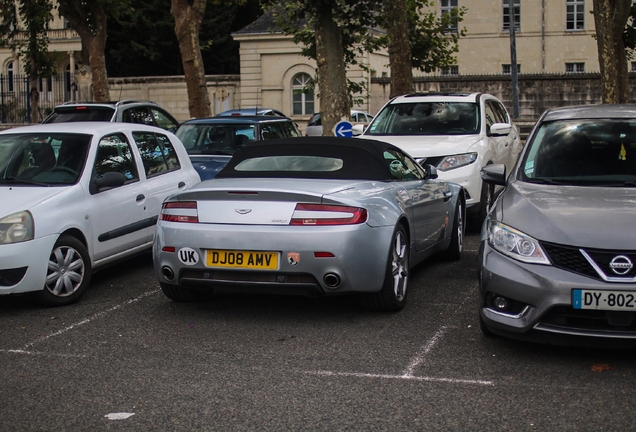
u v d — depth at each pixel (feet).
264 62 143.13
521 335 17.74
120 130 29.01
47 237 23.67
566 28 159.22
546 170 21.53
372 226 21.26
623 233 17.16
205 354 19.02
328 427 14.29
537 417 14.65
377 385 16.57
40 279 23.54
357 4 53.67
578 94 116.98
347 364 18.08
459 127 40.09
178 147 32.30
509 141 43.86
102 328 21.63
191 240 21.27
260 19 145.59
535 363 17.94
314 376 17.24
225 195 21.27
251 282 20.95
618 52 79.71
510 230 18.20
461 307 23.50
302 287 20.75
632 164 21.17
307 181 22.74
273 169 24.31
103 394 16.24
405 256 23.48
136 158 29.19
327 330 21.07
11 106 104.22
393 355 18.74
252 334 20.79
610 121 22.76
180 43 83.20
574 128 22.74
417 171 27.50
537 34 159.74
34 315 23.29
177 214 21.79
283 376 17.26
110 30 173.88
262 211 20.90
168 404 15.60
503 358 18.35
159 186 29.81
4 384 16.98
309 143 24.97
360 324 21.65
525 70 160.86
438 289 26.05
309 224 20.66
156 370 17.81
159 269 22.15
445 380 16.84
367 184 23.00
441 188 28.55
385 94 126.62
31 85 103.76
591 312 17.07
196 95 83.66
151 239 29.22
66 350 19.56
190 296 24.06
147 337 20.65
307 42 79.05
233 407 15.38
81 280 24.98
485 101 42.29
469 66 162.91
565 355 18.52
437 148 37.04
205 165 39.24
